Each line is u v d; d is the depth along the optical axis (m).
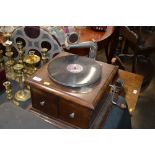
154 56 2.57
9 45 1.26
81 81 0.90
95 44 1.05
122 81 1.27
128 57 2.07
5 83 1.13
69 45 1.00
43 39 1.33
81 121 0.92
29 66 1.25
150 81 2.05
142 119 1.87
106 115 1.06
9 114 0.75
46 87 0.92
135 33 1.96
